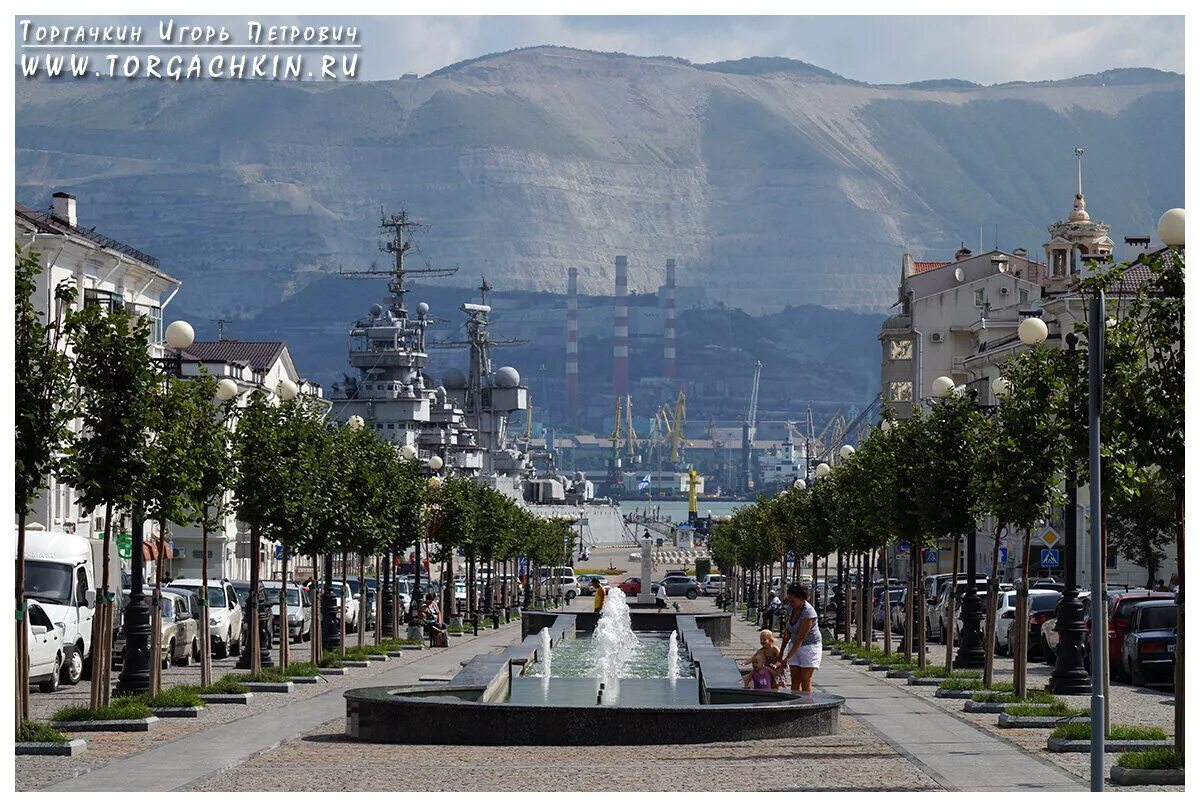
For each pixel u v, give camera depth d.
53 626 47.25
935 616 81.56
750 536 131.62
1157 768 25.36
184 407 37.50
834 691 48.34
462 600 133.50
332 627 69.38
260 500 50.06
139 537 43.06
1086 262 27.59
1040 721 35.19
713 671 43.44
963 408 55.81
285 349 137.88
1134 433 26.73
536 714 31.00
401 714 31.58
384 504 69.75
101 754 29.62
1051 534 80.25
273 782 25.50
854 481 70.81
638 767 27.41
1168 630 48.50
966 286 164.25
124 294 98.94
